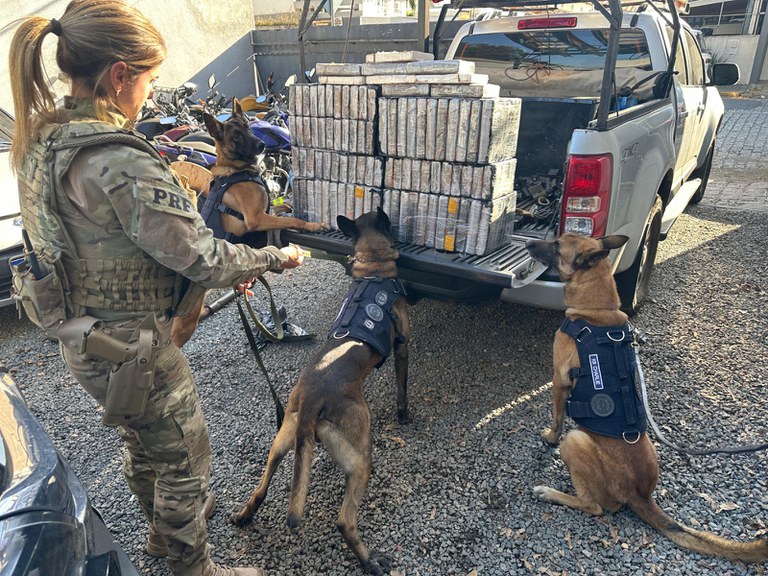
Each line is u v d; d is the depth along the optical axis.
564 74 4.64
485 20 4.92
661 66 4.21
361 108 3.03
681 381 3.30
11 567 1.16
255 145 3.54
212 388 3.49
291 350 3.92
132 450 1.99
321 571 2.23
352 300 2.82
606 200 2.94
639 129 3.33
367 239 2.97
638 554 2.23
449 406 3.23
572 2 3.53
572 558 2.22
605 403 2.36
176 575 1.88
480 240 2.83
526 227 3.45
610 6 2.69
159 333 1.61
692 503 2.46
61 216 1.44
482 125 2.64
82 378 1.61
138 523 2.48
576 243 2.66
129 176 1.42
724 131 11.66
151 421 1.67
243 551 2.33
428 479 2.68
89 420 3.23
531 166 4.06
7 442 1.51
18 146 1.48
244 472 2.79
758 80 18.27
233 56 12.49
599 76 4.48
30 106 1.46
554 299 2.95
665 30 4.43
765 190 7.55
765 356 3.52
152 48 1.55
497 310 4.39
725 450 2.39
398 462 2.80
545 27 4.58
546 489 2.52
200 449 1.81
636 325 3.98
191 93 7.69
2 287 4.03
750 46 17.98
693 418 2.98
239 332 4.19
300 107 3.32
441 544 2.31
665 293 4.48
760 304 4.21
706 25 19.92
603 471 2.33
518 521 2.41
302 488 2.11
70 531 1.34
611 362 2.42
